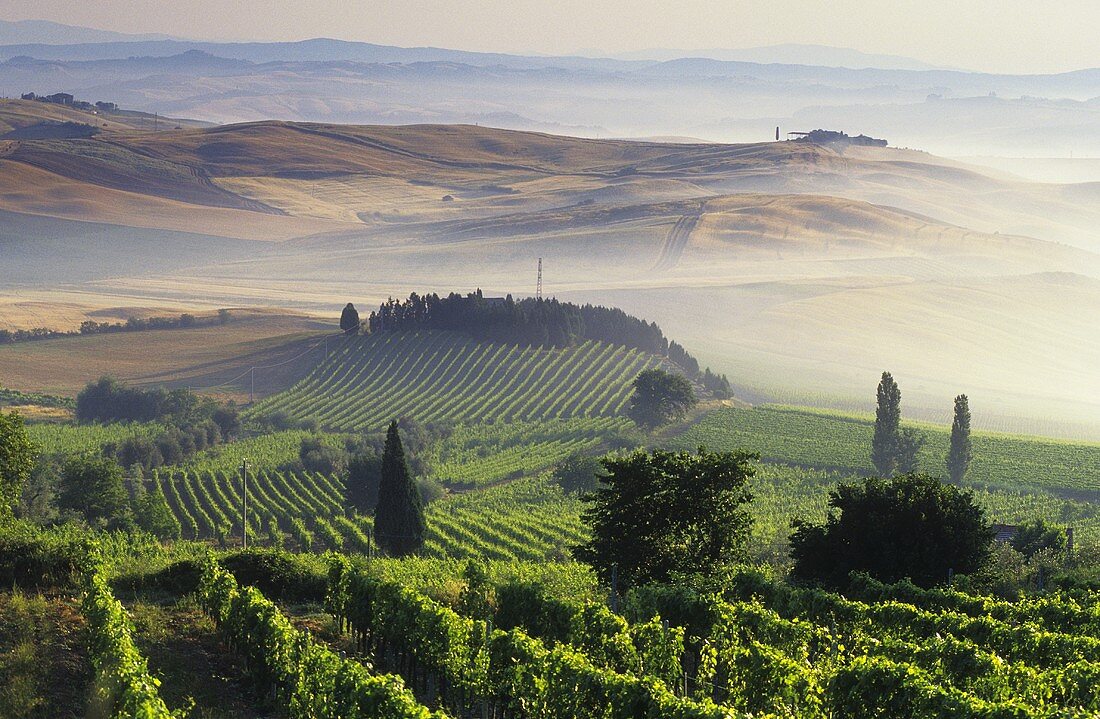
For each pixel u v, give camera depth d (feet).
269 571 253.44
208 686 180.96
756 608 220.84
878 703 171.12
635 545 273.75
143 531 573.74
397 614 203.92
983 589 294.66
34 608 210.38
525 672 175.11
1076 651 208.95
